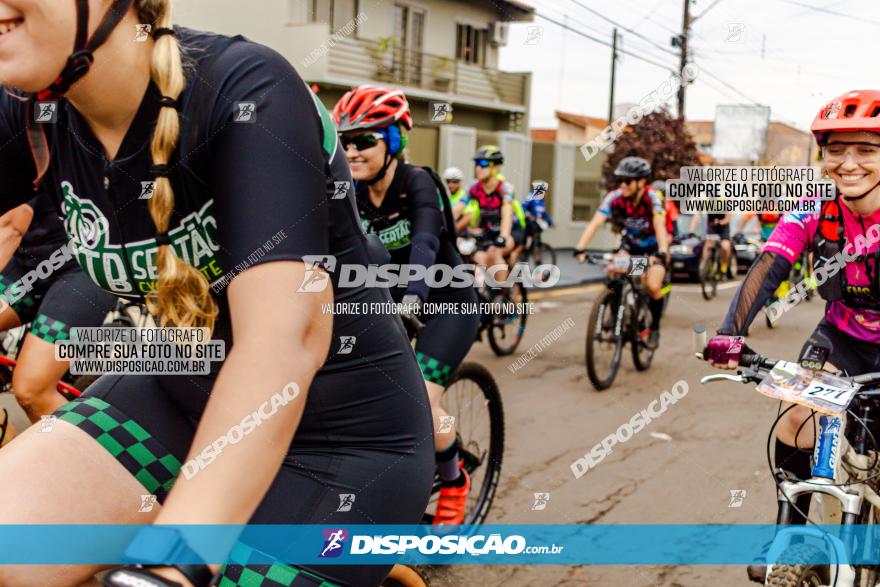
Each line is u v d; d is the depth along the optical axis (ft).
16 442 4.15
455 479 10.21
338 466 4.19
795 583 6.90
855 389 7.12
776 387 7.25
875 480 7.95
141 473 4.27
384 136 9.86
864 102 7.77
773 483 13.76
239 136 3.40
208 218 3.68
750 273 8.37
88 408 4.33
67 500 3.98
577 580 10.11
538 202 41.04
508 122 65.77
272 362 3.15
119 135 3.67
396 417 4.39
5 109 4.13
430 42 57.36
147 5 3.41
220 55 3.55
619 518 12.17
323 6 47.39
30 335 10.11
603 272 49.47
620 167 22.48
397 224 10.37
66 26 3.16
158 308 3.98
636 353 22.48
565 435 16.38
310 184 3.45
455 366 9.91
